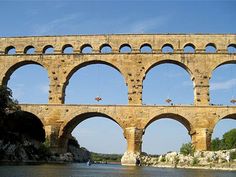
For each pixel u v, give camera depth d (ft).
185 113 224.53
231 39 240.94
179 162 217.56
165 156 236.02
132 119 225.56
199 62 237.04
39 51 248.73
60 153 232.53
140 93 233.35
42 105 233.14
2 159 211.00
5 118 222.07
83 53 243.19
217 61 236.84
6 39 253.85
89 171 143.23
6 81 250.57
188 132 234.58
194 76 234.79
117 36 245.24
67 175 110.73
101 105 229.25
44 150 228.02
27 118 257.75
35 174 107.04
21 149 229.45
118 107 228.02
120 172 143.33
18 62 247.50
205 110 224.74
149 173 138.31
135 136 221.66
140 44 242.17
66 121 229.45
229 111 224.33
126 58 239.91
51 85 240.73
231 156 202.08
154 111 225.76
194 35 242.17
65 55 244.83
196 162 208.23
